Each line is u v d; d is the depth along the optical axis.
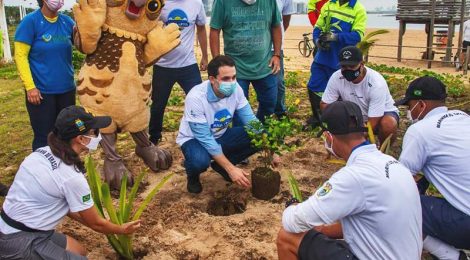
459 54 13.39
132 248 4.15
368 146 2.99
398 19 14.83
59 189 3.32
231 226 4.49
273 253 4.07
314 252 3.17
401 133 6.97
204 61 6.87
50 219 3.39
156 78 6.19
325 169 5.77
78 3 4.85
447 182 3.54
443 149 3.52
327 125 3.05
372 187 2.81
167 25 5.65
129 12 4.98
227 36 6.09
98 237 4.39
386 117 5.51
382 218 2.82
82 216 3.50
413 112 3.92
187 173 5.09
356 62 5.16
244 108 5.17
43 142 5.57
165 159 5.73
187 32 6.07
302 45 19.53
